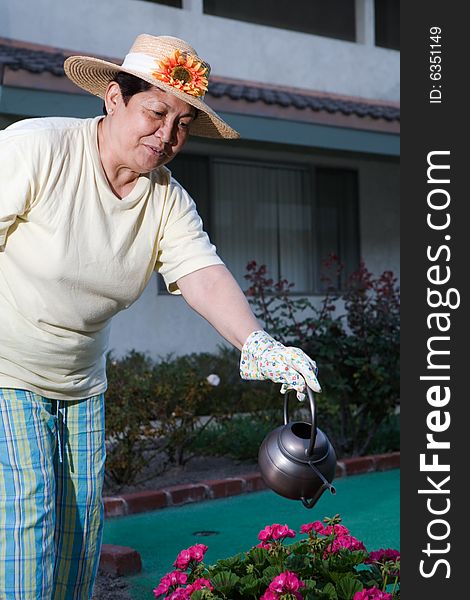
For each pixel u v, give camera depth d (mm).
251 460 6648
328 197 11242
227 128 2551
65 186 2369
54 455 2600
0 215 2301
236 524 5078
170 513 5371
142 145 2359
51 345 2467
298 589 2357
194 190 10078
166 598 2467
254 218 10570
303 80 11227
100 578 3988
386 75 12039
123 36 9852
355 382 6812
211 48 10500
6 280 2436
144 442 5906
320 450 2271
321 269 11047
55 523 2607
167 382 6141
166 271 2627
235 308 2500
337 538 2783
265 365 2250
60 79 7746
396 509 5383
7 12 9109
